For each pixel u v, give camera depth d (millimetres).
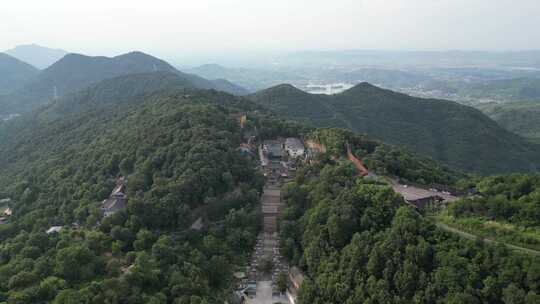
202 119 174375
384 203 102500
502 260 75062
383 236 92375
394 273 84688
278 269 119625
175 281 96062
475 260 77938
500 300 72125
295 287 109500
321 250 106000
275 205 148250
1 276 94000
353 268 91750
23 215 143250
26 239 114562
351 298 87625
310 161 165125
